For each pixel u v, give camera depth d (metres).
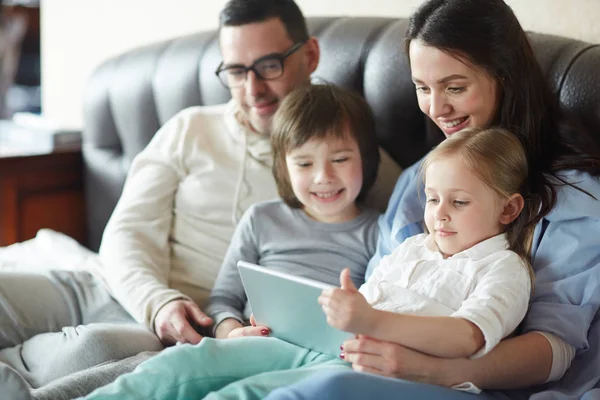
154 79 2.10
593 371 1.12
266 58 1.55
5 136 2.53
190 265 1.63
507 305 1.05
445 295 1.11
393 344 1.03
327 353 1.16
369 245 1.44
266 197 1.61
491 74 1.22
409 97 1.57
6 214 2.23
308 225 1.47
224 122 1.68
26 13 2.95
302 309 1.12
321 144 1.38
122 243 1.58
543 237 1.17
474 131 1.17
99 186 2.30
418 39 1.24
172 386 1.06
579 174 1.19
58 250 1.90
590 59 1.37
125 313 1.56
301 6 2.09
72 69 2.83
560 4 1.57
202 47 2.00
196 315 1.41
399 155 1.64
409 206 1.35
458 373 1.03
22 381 1.07
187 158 1.67
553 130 1.28
